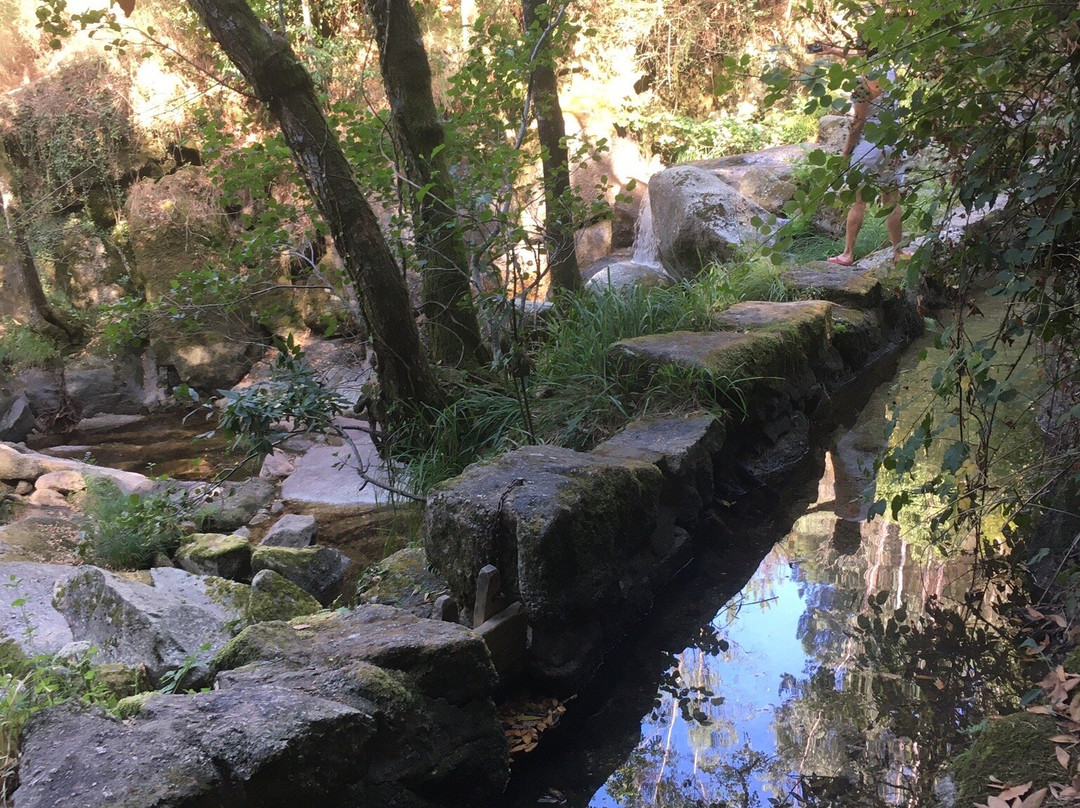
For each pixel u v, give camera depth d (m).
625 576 3.98
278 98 4.93
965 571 4.07
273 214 5.81
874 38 2.59
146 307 5.81
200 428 9.59
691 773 3.05
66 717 2.49
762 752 3.11
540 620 3.48
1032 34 2.50
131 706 2.58
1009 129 2.73
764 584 4.27
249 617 4.25
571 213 5.86
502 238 5.31
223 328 10.45
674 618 4.07
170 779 2.19
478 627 3.38
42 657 3.28
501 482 3.75
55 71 11.58
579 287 7.02
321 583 4.93
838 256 7.98
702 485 4.78
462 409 5.51
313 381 5.09
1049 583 3.67
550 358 5.86
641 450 4.57
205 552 5.14
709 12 13.88
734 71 2.70
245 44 4.79
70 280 11.33
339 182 5.05
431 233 5.60
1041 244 2.62
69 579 4.48
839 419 6.12
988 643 3.53
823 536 4.64
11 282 11.01
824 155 2.79
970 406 3.15
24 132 11.29
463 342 6.02
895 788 2.81
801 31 11.83
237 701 2.52
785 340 5.83
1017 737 2.73
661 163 13.34
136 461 8.58
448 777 2.83
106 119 11.48
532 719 3.40
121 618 4.04
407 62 5.61
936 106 2.68
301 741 2.36
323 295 10.62
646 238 10.92
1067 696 2.87
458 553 3.64
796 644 3.75
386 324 5.31
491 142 6.38
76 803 2.11
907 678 3.40
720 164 10.67
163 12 11.28
